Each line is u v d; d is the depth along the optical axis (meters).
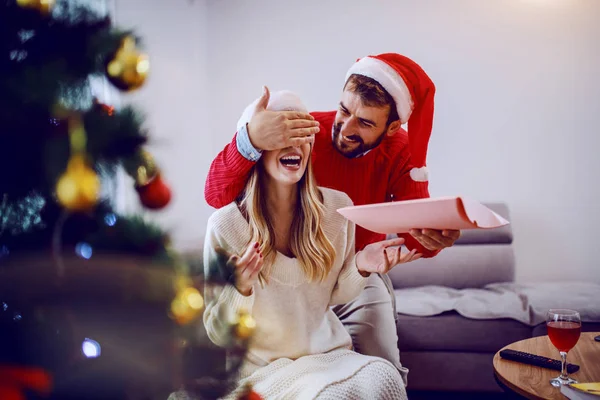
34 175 0.69
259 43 3.53
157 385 0.73
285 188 1.30
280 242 1.33
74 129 0.69
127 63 0.76
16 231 0.71
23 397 0.63
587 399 1.08
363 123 1.46
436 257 2.93
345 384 1.10
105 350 0.68
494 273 2.89
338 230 1.35
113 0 2.34
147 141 0.80
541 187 3.28
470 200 1.14
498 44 3.28
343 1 3.43
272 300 1.28
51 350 0.66
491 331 2.39
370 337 1.60
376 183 1.58
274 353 1.27
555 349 1.49
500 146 3.30
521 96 3.27
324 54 3.47
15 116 0.65
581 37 3.21
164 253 0.75
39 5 0.69
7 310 0.67
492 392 2.42
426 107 1.51
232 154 1.29
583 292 2.62
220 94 3.58
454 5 3.31
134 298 0.69
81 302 0.67
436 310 2.45
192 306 0.74
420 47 3.36
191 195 3.17
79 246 0.70
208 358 0.82
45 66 0.68
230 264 0.99
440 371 2.42
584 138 3.23
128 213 0.80
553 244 3.28
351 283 1.34
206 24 3.56
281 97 1.30
